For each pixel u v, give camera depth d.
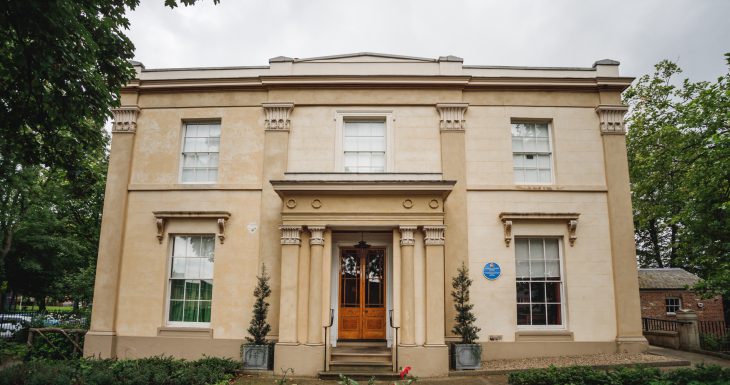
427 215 11.78
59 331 13.12
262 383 10.30
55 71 8.70
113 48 9.93
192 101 14.03
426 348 11.09
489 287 12.72
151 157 13.82
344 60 14.27
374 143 13.73
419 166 13.38
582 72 13.93
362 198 11.95
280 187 11.84
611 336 12.59
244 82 13.89
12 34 8.74
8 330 15.79
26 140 10.29
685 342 13.75
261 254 12.91
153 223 13.41
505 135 13.57
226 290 12.88
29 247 23.31
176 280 13.30
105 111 9.91
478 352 11.25
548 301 12.96
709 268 15.43
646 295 21.33
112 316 12.88
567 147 13.53
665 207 19.67
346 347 12.34
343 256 13.11
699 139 14.63
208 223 13.30
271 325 12.49
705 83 19.33
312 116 13.73
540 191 13.25
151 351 12.76
